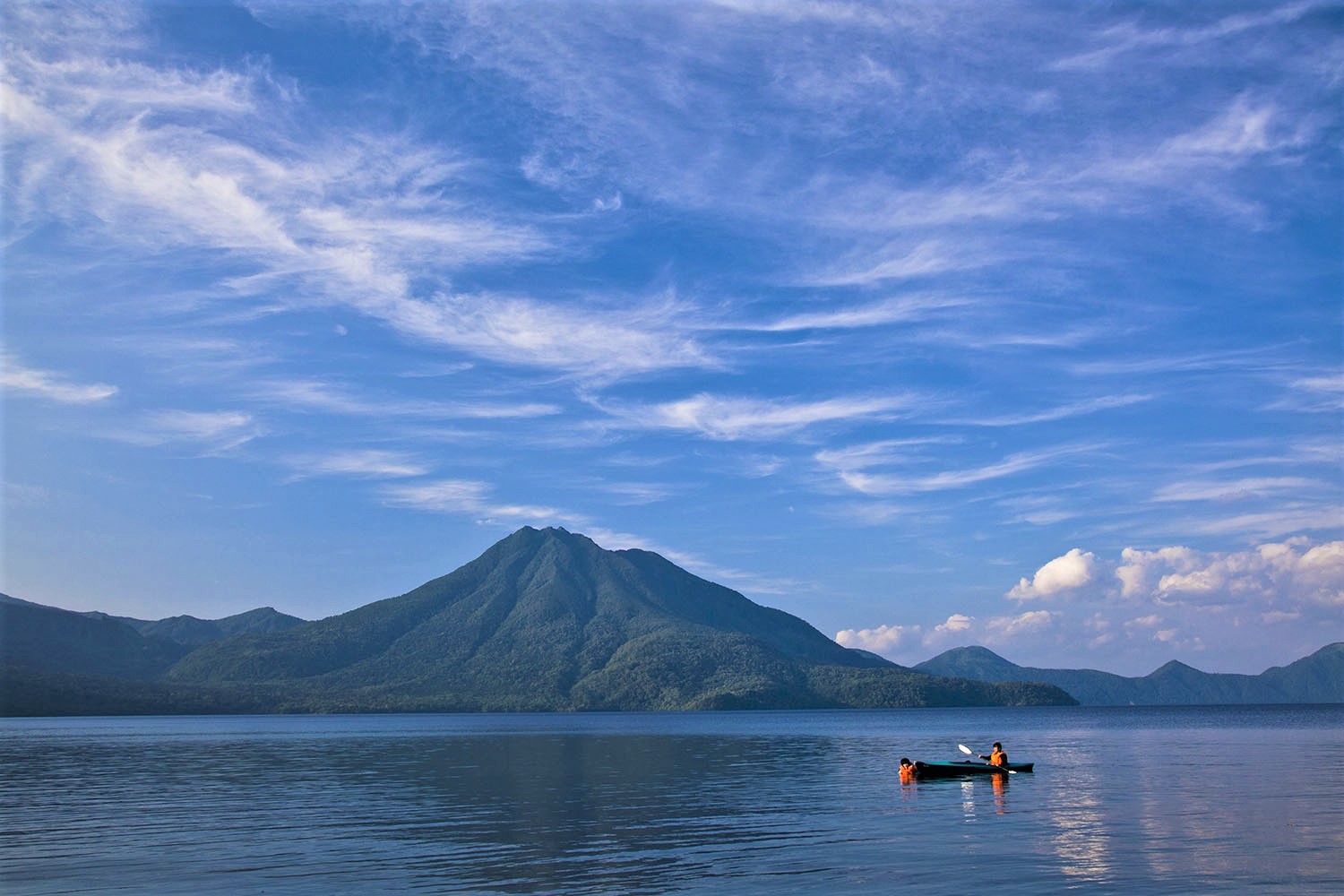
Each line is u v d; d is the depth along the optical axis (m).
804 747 144.25
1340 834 50.75
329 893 39.47
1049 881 39.97
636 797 71.81
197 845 51.00
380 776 93.56
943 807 63.41
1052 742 152.88
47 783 88.62
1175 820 56.28
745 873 42.03
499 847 49.22
